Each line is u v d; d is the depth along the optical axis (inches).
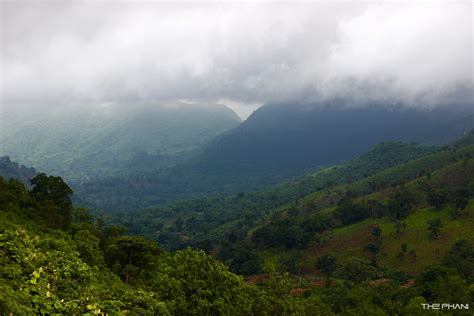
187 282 1005.2
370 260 4517.7
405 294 2876.5
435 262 4099.4
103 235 2760.8
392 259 4424.2
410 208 5201.8
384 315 2191.2
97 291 807.1
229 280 1083.9
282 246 5423.2
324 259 4579.2
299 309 1187.3
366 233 5088.6
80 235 2149.4
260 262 4722.0
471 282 3061.0
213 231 7608.3
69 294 704.4
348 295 2874.0
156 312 783.1
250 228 7047.2
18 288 615.5
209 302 974.4
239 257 4783.5
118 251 2039.9
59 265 868.6
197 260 1075.3
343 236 5206.7
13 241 842.8
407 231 4785.9
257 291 1130.7
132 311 721.6
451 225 4576.8
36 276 668.7
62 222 2859.3
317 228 5398.6
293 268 4633.4
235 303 1034.1
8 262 736.3
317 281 4183.1
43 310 573.6
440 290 2571.4
